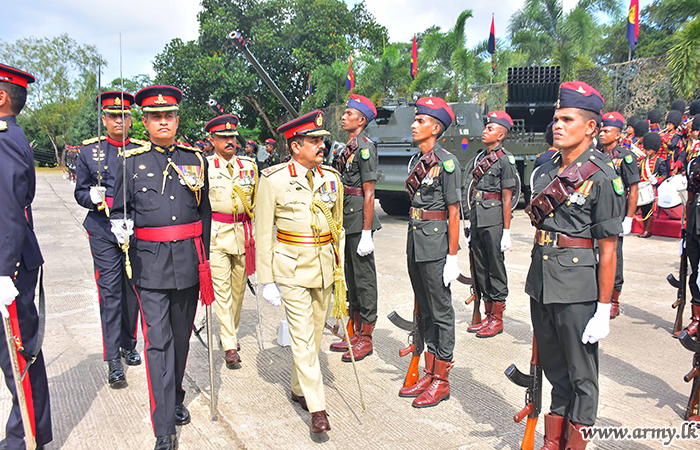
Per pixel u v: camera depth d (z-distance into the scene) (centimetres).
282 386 375
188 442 301
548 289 253
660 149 972
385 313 541
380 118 1306
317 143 317
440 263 337
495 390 365
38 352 279
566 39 2083
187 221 307
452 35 2072
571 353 251
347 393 363
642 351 430
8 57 4466
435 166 342
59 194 1998
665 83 1461
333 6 2855
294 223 315
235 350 413
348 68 2523
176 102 308
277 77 2912
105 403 348
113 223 288
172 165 304
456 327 504
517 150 1257
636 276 675
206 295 314
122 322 408
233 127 441
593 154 250
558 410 267
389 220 1253
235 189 420
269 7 2789
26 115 4825
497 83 2005
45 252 873
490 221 471
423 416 328
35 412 277
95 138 405
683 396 352
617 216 238
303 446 294
